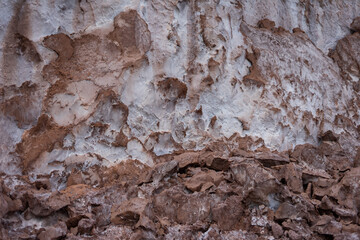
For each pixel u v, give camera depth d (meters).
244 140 3.03
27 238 1.86
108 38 2.50
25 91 2.30
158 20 2.71
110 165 2.50
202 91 2.87
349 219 2.24
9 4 2.28
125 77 2.56
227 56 2.98
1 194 1.92
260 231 2.17
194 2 2.90
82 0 2.48
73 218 2.03
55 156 2.36
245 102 3.06
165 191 2.25
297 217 2.23
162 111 2.71
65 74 2.41
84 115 2.45
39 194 2.10
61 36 2.40
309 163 3.12
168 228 2.08
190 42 2.86
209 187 2.30
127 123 2.57
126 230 2.03
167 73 2.72
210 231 2.09
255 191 2.27
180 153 2.77
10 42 2.28
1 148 2.20
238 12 3.13
